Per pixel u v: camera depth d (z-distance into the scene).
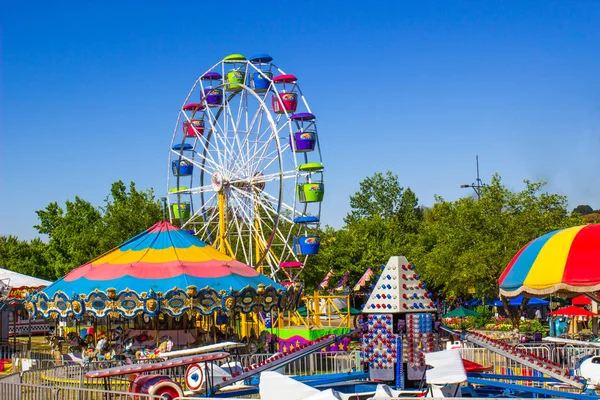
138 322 33.81
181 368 22.64
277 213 39.34
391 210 98.75
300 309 47.84
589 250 20.86
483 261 46.75
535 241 22.69
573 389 20.88
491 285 47.94
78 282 31.52
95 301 29.89
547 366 18.83
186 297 29.89
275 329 37.78
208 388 20.28
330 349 34.19
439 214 55.81
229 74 44.47
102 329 38.56
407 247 66.06
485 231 48.81
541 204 47.97
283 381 15.35
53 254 64.88
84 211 64.50
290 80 42.81
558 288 20.64
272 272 40.25
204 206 46.06
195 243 33.94
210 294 30.17
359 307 62.00
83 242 58.84
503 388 19.44
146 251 32.72
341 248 63.00
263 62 44.53
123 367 18.50
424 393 16.61
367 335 19.67
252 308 31.44
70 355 29.86
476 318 50.66
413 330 19.34
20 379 21.39
